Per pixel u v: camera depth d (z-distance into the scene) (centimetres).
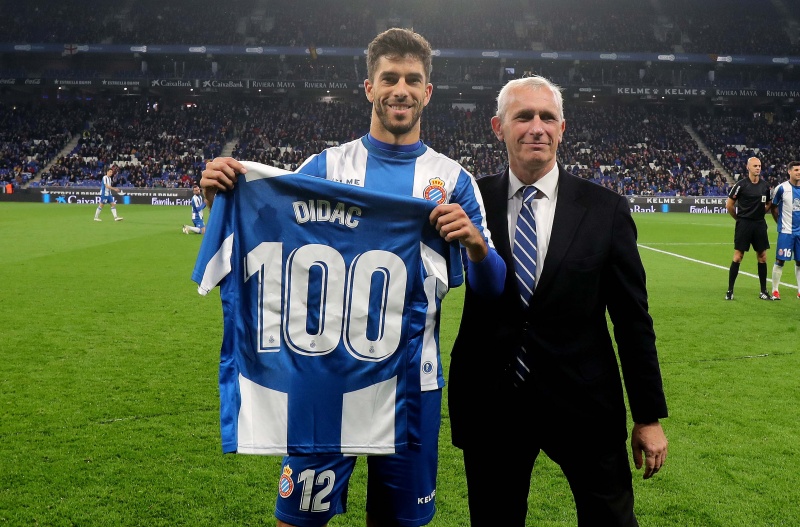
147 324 712
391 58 226
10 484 333
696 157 4003
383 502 227
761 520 304
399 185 231
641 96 4291
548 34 4622
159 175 3603
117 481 339
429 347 224
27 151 3797
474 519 233
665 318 772
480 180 247
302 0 4784
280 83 4016
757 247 892
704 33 4672
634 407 218
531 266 223
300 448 214
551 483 346
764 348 625
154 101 4575
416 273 220
